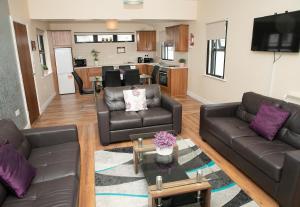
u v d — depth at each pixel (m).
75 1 5.27
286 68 3.27
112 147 3.41
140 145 2.74
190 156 2.50
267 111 2.78
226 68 4.78
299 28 2.90
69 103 6.20
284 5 3.24
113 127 3.39
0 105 3.12
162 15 5.80
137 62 9.02
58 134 2.61
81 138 3.77
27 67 4.54
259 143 2.54
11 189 1.70
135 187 2.46
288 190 1.97
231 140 2.75
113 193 2.37
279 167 2.05
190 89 6.67
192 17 5.97
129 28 8.70
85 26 8.22
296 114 2.55
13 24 3.89
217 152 3.20
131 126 3.47
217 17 4.96
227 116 3.51
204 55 5.70
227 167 2.82
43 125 4.53
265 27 3.46
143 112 3.73
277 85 3.46
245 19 4.06
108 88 3.96
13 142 2.12
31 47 4.95
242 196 2.28
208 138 3.39
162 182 1.97
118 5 5.51
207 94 5.70
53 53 7.17
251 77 4.03
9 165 1.74
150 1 5.65
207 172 2.27
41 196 1.71
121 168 2.83
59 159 2.23
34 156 2.33
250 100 3.28
